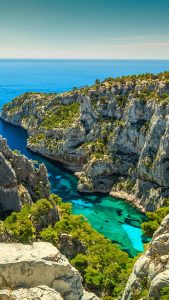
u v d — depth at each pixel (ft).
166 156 473.67
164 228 198.39
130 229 420.36
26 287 125.80
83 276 245.86
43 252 132.98
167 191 467.52
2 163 287.07
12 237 226.38
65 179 577.02
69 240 273.95
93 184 533.55
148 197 477.77
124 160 554.05
